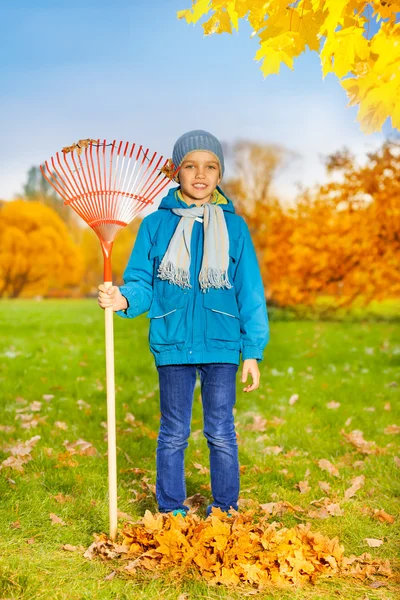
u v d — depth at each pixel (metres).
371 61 3.04
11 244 29.19
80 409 6.16
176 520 3.04
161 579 2.79
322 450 4.91
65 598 2.64
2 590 2.68
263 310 3.32
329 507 3.66
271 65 3.39
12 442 4.99
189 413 3.33
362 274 17.12
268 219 19.17
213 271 3.21
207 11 3.33
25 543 3.14
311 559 2.91
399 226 16.05
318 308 17.89
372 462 4.60
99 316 16.81
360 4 3.14
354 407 6.32
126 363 8.86
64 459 4.49
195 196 3.39
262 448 4.98
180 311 3.26
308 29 3.31
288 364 8.91
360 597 2.72
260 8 3.30
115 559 2.97
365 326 15.34
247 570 2.80
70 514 3.54
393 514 3.66
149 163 3.19
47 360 9.16
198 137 3.39
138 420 5.91
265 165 22.14
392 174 15.80
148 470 4.36
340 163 16.41
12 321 15.32
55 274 29.38
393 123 2.97
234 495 3.34
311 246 17.34
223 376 3.27
